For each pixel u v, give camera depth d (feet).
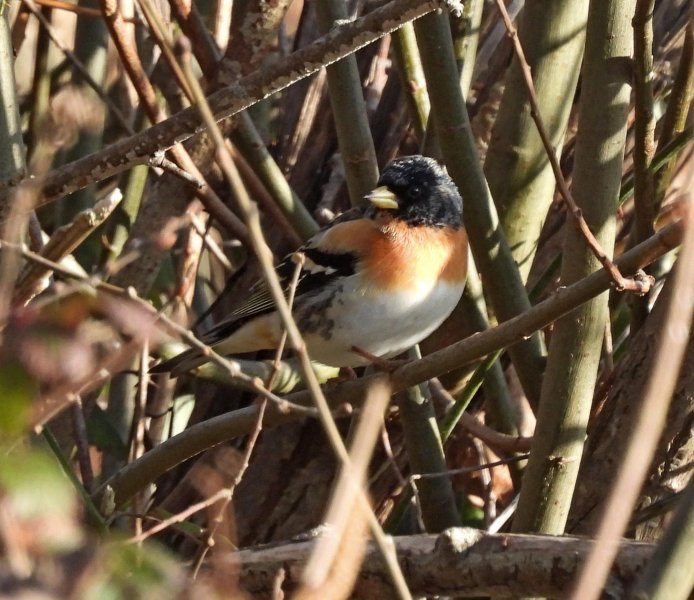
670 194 30.40
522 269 30.63
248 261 34.14
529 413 32.63
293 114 35.53
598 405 27.55
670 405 24.47
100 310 14.17
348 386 22.99
